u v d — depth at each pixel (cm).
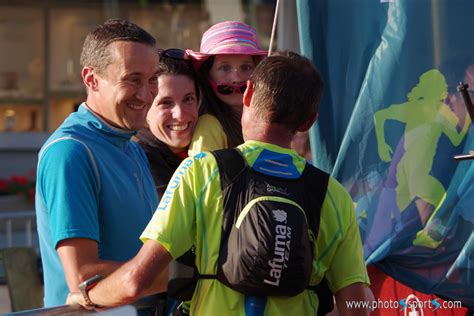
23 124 4922
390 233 1130
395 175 1138
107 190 965
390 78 1144
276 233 792
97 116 988
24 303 1529
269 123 851
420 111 1140
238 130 1214
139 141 1203
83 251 911
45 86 4950
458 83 1132
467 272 1121
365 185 1145
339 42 1161
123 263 913
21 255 1555
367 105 1148
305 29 1162
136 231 985
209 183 822
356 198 1145
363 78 1156
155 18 4894
